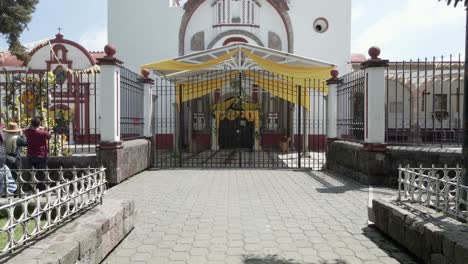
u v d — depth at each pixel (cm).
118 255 466
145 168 1232
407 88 1603
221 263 445
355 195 820
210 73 1563
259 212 674
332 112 1278
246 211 681
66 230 398
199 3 2169
